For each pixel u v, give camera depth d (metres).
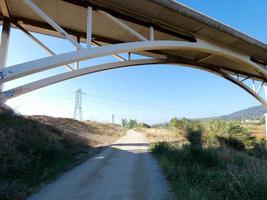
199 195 6.38
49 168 10.23
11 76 9.89
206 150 12.06
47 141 13.48
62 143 16.30
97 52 12.03
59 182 8.69
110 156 16.08
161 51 20.47
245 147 26.52
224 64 24.33
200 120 37.22
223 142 26.05
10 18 14.41
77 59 11.48
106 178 9.38
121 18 14.44
